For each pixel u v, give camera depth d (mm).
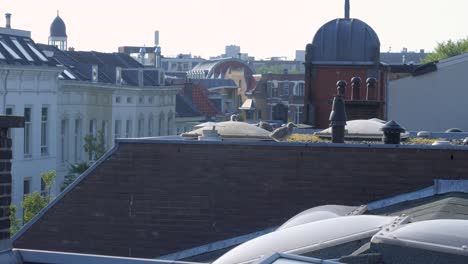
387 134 28328
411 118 61656
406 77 61812
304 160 26031
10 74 78562
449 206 22422
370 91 50719
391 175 25641
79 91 92938
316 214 21125
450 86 61219
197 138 30797
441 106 61281
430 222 15867
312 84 64438
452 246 14805
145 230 26688
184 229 26469
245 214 26219
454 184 24953
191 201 26469
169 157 26625
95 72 96188
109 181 26906
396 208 24828
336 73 64000
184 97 128875
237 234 26219
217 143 26359
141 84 106625
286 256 13188
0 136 16578
